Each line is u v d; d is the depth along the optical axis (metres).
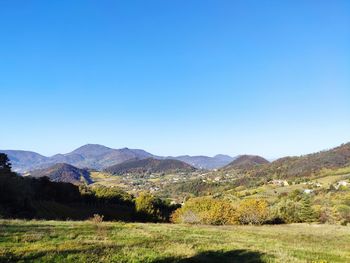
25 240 18.27
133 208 114.06
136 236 24.03
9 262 13.45
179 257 16.92
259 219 74.56
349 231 47.50
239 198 165.12
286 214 88.56
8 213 53.78
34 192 84.62
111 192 124.06
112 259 15.07
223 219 72.56
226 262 17.47
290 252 22.08
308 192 163.50
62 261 14.08
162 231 29.50
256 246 24.02
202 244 22.78
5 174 69.50
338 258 21.05
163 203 121.94
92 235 22.42
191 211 77.88
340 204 113.44
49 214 71.06
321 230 48.97
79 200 110.50
